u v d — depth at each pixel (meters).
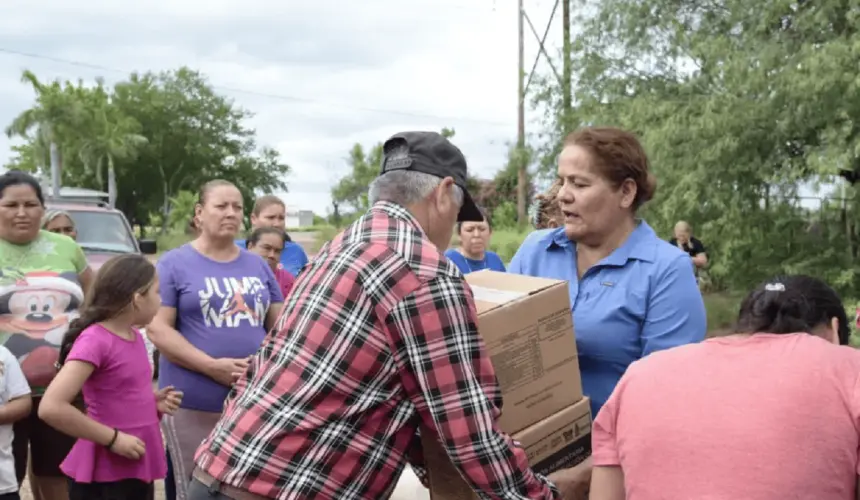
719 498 1.62
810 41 11.77
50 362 3.75
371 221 2.00
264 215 5.82
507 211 31.98
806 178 12.06
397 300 1.84
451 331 1.85
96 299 3.23
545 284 2.27
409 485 2.57
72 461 3.22
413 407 1.91
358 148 48.91
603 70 14.53
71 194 18.25
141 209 57.22
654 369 1.82
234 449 1.89
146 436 3.29
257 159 58.03
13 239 3.84
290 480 1.84
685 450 1.68
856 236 12.48
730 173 12.23
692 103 12.48
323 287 1.90
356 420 1.86
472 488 1.92
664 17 13.66
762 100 11.77
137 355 3.30
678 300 2.35
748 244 12.41
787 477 1.59
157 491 5.08
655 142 12.16
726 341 1.81
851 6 11.27
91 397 3.21
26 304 3.75
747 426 1.64
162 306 3.63
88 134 44.25
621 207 2.40
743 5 12.58
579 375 2.32
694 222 12.60
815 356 1.69
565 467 2.26
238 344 3.67
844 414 1.63
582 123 14.52
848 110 11.02
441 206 2.06
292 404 1.86
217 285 3.71
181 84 55.12
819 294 1.86
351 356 1.84
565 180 2.42
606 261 2.43
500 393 1.94
